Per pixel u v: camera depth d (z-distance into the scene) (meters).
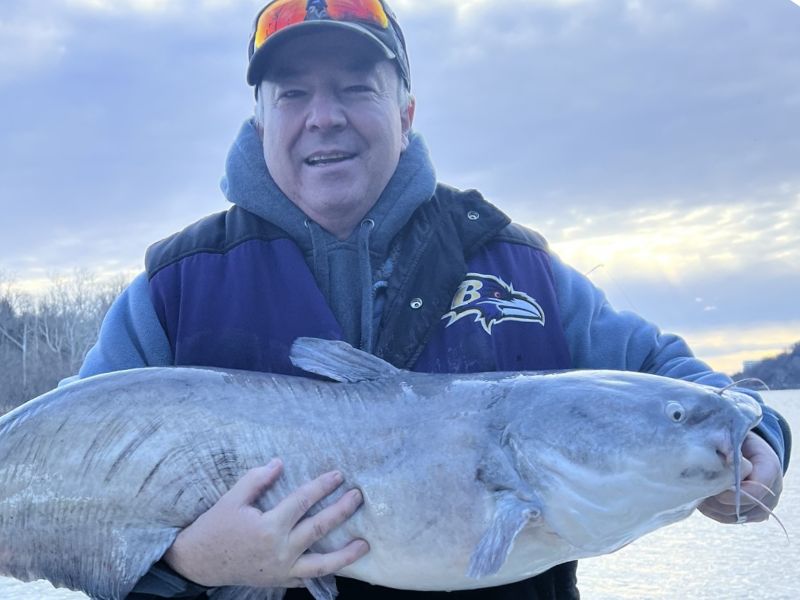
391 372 2.89
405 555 2.63
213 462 2.70
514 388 2.78
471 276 3.18
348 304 3.18
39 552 2.75
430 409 2.76
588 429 2.62
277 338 3.04
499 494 2.61
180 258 3.17
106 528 2.71
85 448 2.74
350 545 2.62
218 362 3.02
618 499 2.60
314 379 2.92
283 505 2.55
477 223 3.30
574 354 3.31
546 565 2.69
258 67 3.20
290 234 3.21
